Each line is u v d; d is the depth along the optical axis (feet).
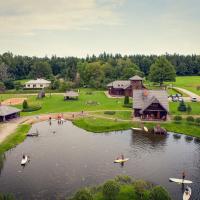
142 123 350.43
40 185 195.52
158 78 621.31
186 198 178.50
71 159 241.96
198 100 480.64
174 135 315.78
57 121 373.61
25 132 318.86
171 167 226.99
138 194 172.04
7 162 236.22
